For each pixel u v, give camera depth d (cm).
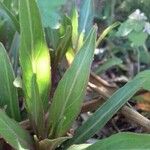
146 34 48
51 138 34
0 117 29
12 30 47
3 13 45
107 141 29
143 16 49
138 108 45
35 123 34
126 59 67
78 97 32
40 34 33
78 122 50
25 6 31
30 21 32
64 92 33
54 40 43
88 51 31
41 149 33
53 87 42
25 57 32
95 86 41
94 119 34
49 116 34
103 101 40
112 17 58
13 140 29
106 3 59
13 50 45
